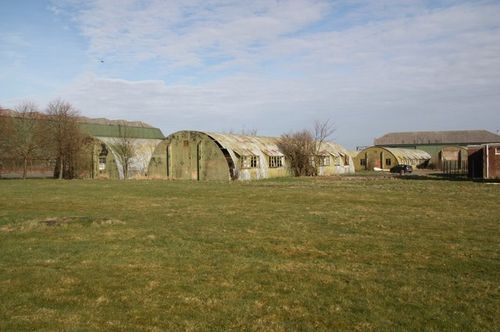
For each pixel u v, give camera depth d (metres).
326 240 15.26
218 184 41.88
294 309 8.99
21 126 55.62
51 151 57.06
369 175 65.25
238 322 8.38
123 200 27.64
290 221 19.20
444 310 8.88
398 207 23.72
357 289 10.15
